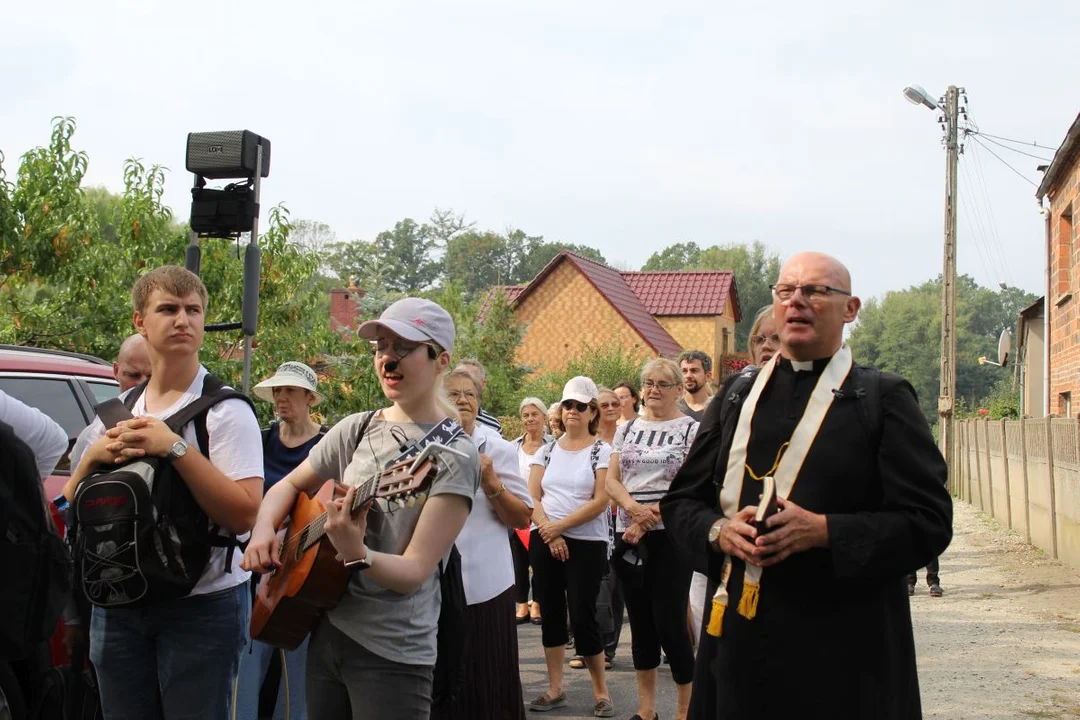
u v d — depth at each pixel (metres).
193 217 8.08
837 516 3.41
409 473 3.19
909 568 3.41
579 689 7.67
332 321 14.04
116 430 3.81
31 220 10.93
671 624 6.35
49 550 3.54
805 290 3.62
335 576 3.51
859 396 3.57
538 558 7.04
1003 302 118.19
